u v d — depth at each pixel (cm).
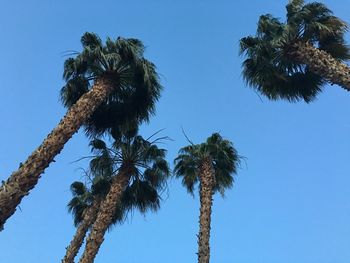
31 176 1295
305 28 1636
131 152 2041
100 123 1977
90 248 1855
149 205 2167
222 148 2483
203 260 2033
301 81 1825
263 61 1762
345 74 1474
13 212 1241
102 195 2436
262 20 1748
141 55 1739
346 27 1670
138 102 1892
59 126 1430
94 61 1677
